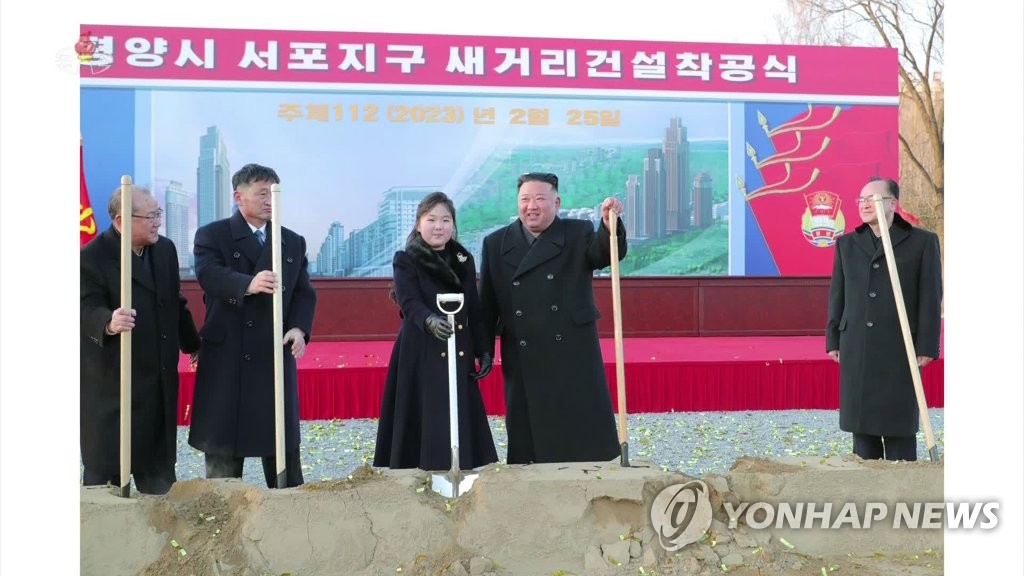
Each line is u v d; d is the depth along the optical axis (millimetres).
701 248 8039
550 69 7840
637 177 7949
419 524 2334
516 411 2982
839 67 8102
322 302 7609
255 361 2832
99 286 2631
